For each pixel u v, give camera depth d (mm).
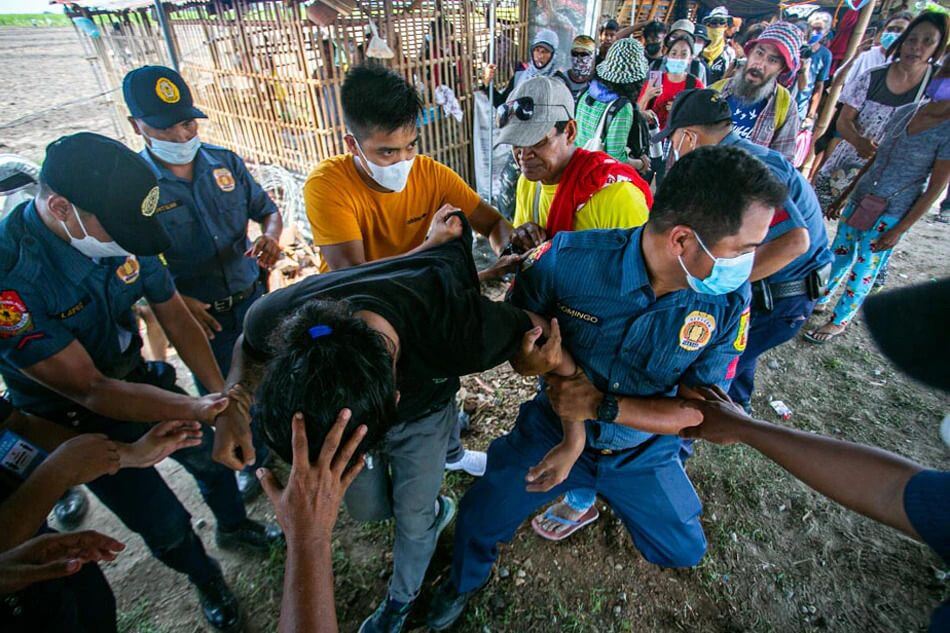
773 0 8102
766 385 3143
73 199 1197
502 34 5551
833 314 3484
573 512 2123
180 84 1934
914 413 2918
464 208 2014
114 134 8594
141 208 1277
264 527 2215
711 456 2598
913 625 1916
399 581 1741
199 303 2096
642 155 3297
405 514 1632
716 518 2295
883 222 3051
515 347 1284
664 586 2033
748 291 1364
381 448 1481
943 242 4961
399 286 1186
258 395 926
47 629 1149
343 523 2289
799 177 2006
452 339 1175
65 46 21906
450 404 1625
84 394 1376
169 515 1662
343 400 837
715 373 1465
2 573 967
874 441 2738
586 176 1674
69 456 1160
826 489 1000
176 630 1903
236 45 5086
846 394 3076
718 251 1146
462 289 1272
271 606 1988
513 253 1833
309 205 1750
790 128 2969
